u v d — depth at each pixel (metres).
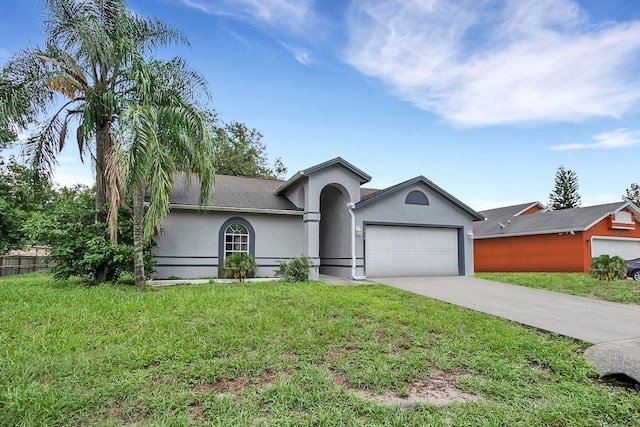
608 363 4.54
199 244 12.94
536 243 20.19
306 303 7.86
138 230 9.71
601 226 18.56
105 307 7.00
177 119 9.48
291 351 4.92
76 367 4.12
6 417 3.05
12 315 6.37
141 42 10.70
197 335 5.39
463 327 6.44
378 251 14.25
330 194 15.69
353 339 5.53
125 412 3.21
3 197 20.36
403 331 6.06
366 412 3.31
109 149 9.95
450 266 15.32
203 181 10.23
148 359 4.41
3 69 9.77
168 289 9.73
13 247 18.66
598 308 8.27
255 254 13.70
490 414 3.32
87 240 10.35
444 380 4.19
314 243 13.25
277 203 14.55
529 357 5.07
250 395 3.57
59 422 3.02
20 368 4.05
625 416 3.40
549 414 3.35
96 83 10.39
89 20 9.59
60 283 10.88
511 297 9.57
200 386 3.80
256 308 7.19
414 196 14.84
